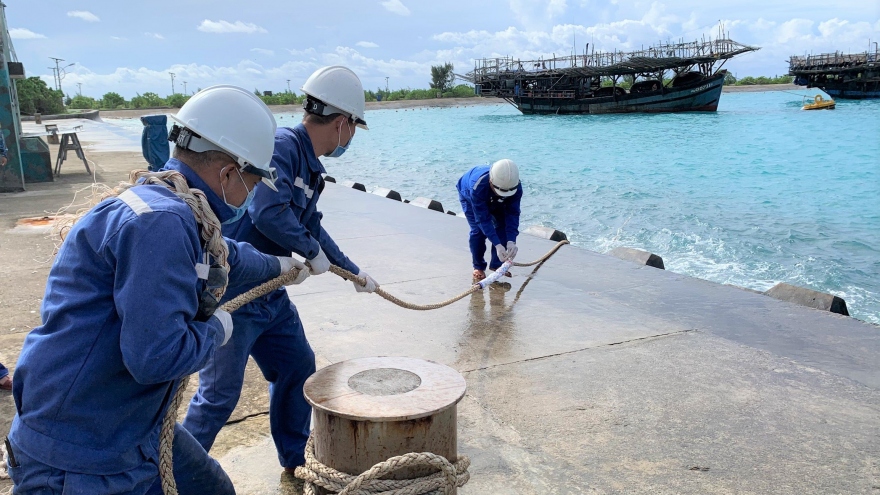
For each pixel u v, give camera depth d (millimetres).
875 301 9031
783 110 58750
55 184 14414
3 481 3145
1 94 12781
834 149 30156
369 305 6434
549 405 4336
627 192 18984
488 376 4805
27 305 6160
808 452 3740
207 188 2191
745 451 3752
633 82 66188
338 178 23328
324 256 3143
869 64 70875
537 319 6082
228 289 2830
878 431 3982
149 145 11812
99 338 1825
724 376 4797
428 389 2467
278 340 3139
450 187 20719
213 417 2951
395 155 32188
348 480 2342
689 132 41219
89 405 1860
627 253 8656
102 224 1835
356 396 2393
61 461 1849
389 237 9609
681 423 4086
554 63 65812
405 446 2332
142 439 2002
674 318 6133
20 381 1928
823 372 4867
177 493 2254
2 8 13094
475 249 7215
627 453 3736
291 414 3324
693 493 3344
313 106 3123
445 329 5797
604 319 6086
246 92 2271
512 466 3604
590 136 41094
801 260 11102
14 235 9156
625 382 4691
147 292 1763
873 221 14484
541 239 9727
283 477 3488
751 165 25641
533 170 24797
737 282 9844
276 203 2871
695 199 17719
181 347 1828
